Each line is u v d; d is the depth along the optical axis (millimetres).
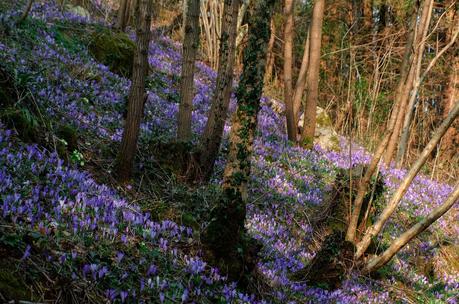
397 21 22047
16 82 7352
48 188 5695
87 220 4949
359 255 7539
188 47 8961
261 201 9781
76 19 15594
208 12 22625
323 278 6980
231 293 5020
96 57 13336
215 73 19844
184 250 5641
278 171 11688
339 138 16078
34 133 6812
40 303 3453
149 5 6973
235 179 5492
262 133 14742
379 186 9391
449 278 9781
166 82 15102
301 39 29672
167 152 8742
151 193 7789
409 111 16594
